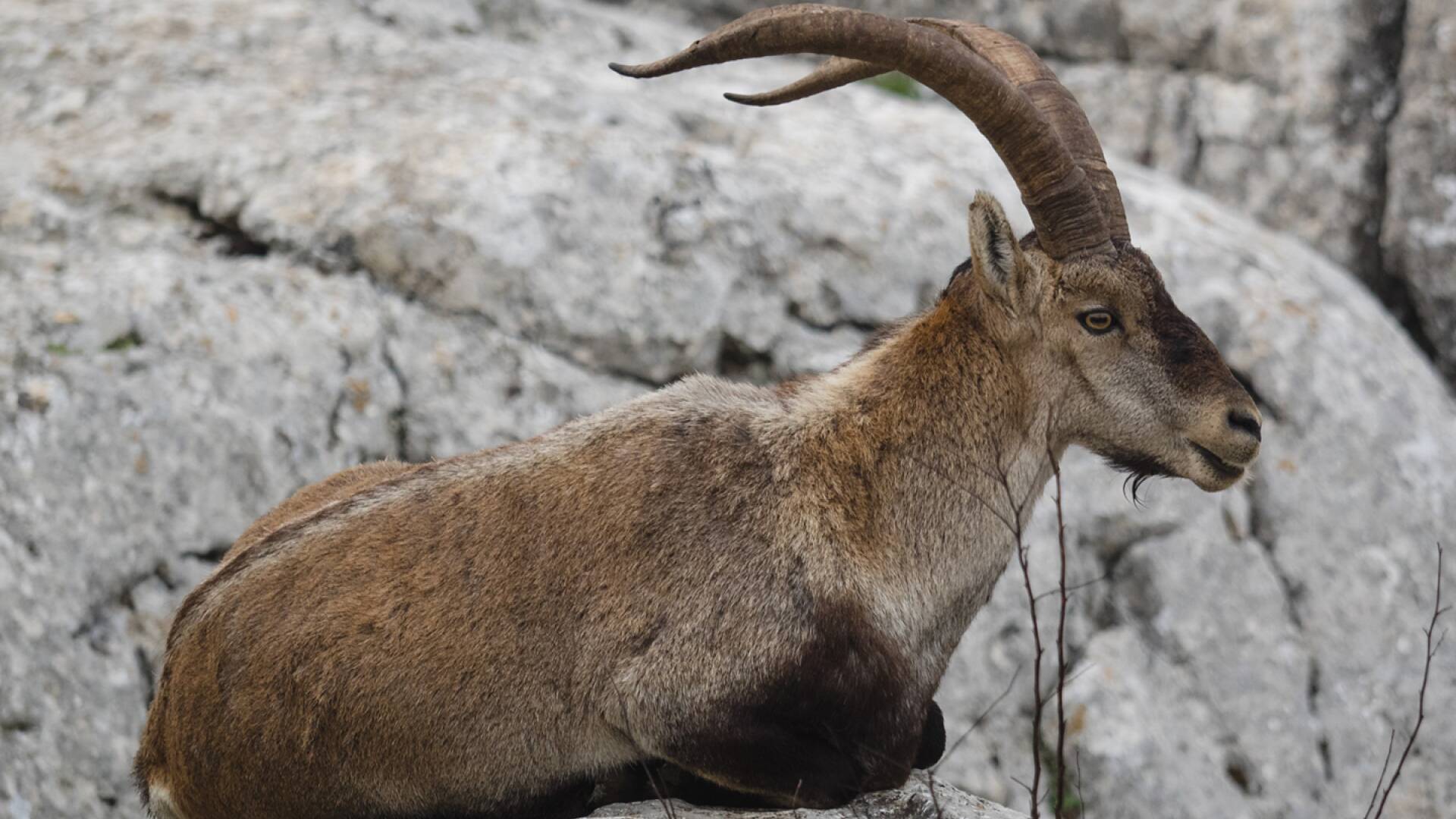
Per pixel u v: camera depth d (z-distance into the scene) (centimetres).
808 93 1881
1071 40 4556
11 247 2972
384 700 1714
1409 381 3697
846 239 3350
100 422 2702
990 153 3734
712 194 3312
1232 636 3253
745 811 1728
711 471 1739
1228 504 3375
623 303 3134
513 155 3203
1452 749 3322
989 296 1752
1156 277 1764
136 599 2645
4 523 2594
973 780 2994
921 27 1714
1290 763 3197
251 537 1942
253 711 1750
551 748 1722
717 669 1664
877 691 1694
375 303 3003
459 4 3975
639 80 3756
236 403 2795
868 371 1800
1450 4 4141
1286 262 3838
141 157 3172
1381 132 4244
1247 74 4359
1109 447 1803
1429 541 3481
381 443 2889
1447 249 4153
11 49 3497
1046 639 3127
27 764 2484
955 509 1758
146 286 2878
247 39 3606
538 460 1773
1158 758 3066
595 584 1700
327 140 3228
